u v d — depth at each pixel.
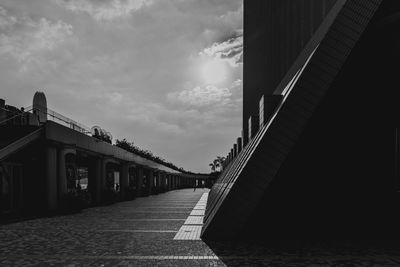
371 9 9.70
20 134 18.11
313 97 9.69
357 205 10.65
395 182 10.65
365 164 10.74
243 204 9.80
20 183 18.00
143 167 39.41
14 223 13.72
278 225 10.45
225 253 8.18
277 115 9.77
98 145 25.20
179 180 85.00
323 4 13.04
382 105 10.73
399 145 10.68
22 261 7.47
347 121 10.78
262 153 9.77
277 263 7.20
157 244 9.30
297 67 14.09
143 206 23.59
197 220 14.89
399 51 10.12
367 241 9.66
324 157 10.74
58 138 18.91
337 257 7.71
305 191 10.66
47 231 11.66
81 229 12.12
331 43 9.73
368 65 10.67
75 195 18.77
